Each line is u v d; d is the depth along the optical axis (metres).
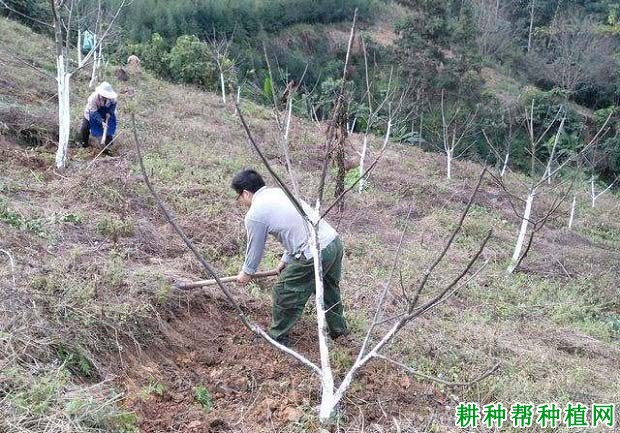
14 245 4.51
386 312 5.43
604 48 26.55
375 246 7.52
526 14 33.47
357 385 3.95
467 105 21.44
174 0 22.66
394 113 11.89
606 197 16.97
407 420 3.76
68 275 4.13
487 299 6.72
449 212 10.58
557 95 22.53
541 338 5.93
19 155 6.93
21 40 14.20
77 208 5.87
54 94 10.48
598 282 8.40
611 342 6.39
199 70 18.38
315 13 25.22
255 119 14.41
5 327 3.44
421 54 21.39
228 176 8.77
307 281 4.06
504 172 14.48
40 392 3.08
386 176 12.08
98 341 3.71
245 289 5.05
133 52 19.09
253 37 22.25
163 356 3.98
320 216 3.42
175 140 10.24
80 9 13.36
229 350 4.20
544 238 10.84
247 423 3.50
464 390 4.24
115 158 7.53
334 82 13.84
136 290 4.24
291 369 4.05
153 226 5.98
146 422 3.37
